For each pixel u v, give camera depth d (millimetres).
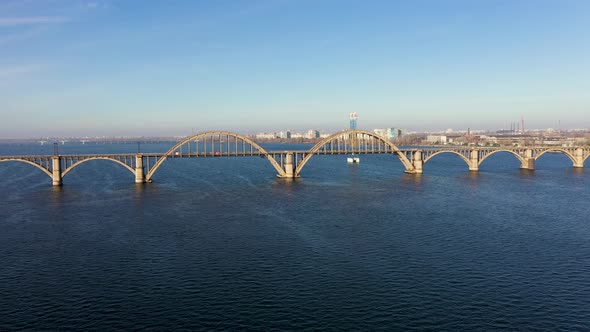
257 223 90062
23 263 65250
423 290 54844
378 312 49125
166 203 113812
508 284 56594
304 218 94688
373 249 71375
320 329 45594
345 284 56906
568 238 77625
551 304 50906
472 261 65312
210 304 51406
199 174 194125
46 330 45562
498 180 161000
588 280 57875
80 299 52875
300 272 61125
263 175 188625
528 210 102312
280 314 48844
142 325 46656
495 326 45906
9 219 94250
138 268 63031
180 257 67875
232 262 65438
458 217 94750
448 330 45156
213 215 98188
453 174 185125
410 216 96125
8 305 51312
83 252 70500
